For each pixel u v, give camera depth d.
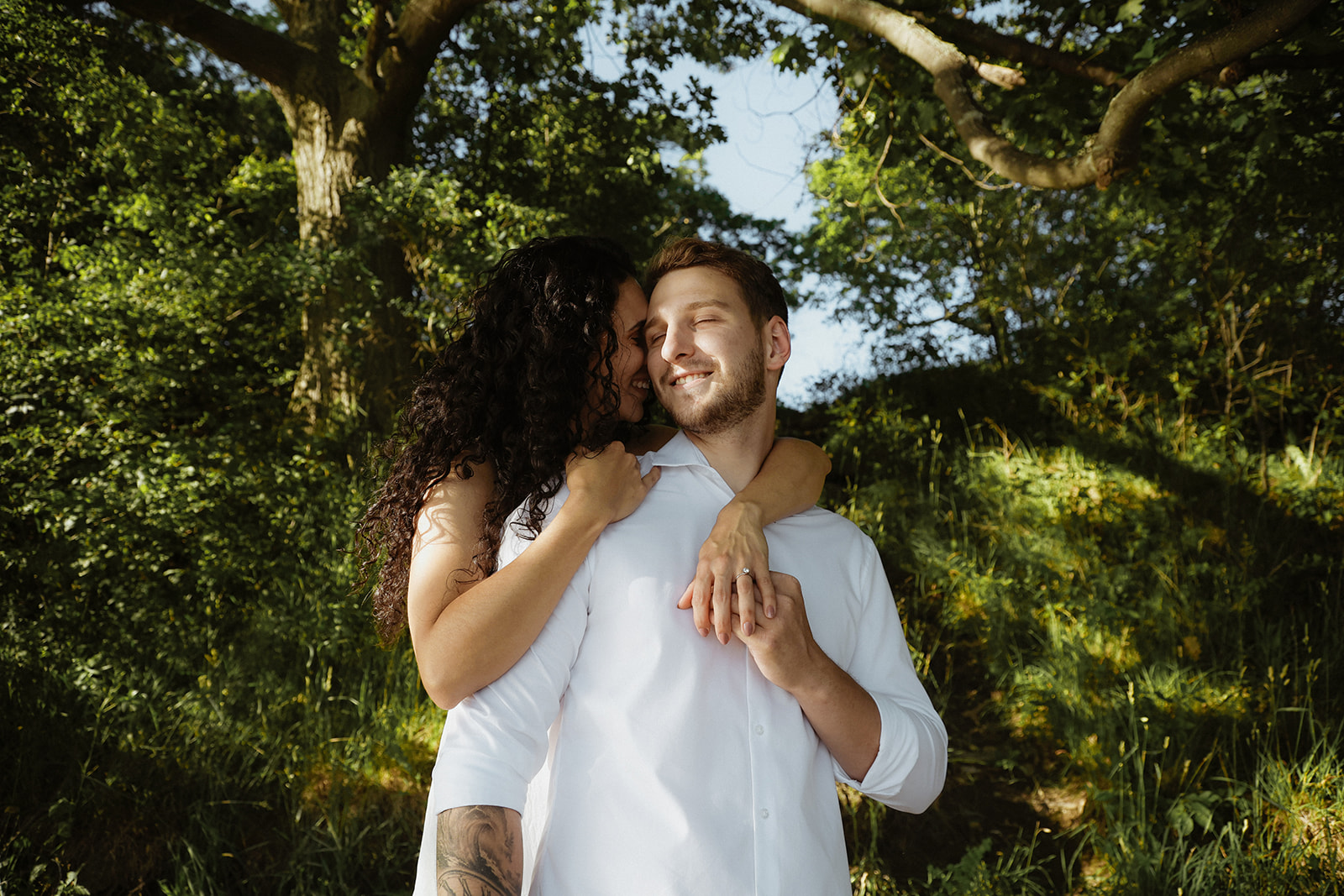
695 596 1.19
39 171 4.85
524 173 7.36
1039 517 5.23
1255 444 6.09
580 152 7.28
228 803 2.99
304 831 3.00
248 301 5.07
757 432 1.44
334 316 5.43
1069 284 7.59
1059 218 7.71
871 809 3.33
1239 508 5.22
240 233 5.51
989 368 7.30
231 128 7.49
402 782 3.24
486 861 1.03
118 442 4.14
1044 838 3.35
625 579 1.23
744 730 1.19
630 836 1.11
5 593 3.67
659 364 1.40
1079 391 6.51
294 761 3.22
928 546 5.06
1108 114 3.31
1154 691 3.80
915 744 1.27
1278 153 4.79
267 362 5.21
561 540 1.20
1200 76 3.36
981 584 4.63
